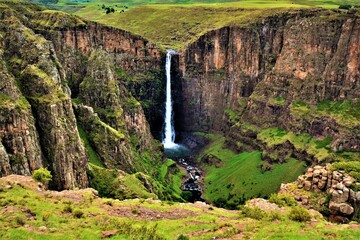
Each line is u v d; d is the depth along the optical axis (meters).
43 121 107.50
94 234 54.22
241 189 149.12
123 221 60.38
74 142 111.25
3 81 101.38
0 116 95.12
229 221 62.28
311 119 157.12
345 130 144.50
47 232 53.94
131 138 162.38
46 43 130.12
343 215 69.06
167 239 55.38
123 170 136.00
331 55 162.12
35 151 100.88
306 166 146.75
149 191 124.44
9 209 59.66
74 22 165.38
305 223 58.00
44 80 112.19
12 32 130.75
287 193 77.00
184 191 153.75
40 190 73.81
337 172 74.56
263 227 56.88
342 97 155.25
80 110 139.38
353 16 156.62
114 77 163.50
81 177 110.81
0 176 89.19
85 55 167.38
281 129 168.38
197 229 59.25
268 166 154.75
